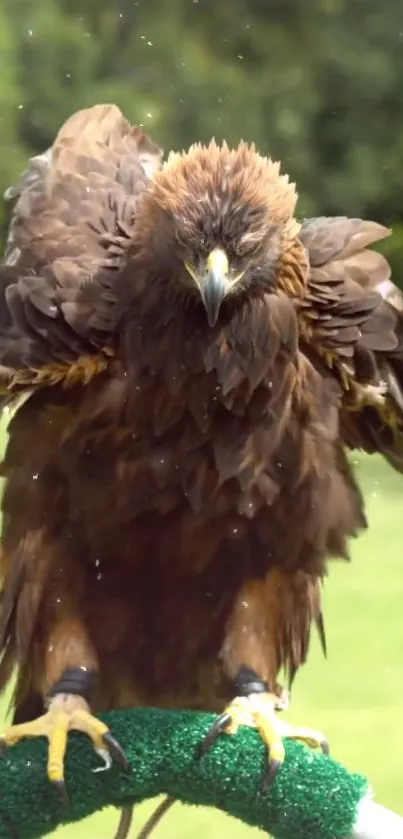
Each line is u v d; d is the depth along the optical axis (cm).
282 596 335
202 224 329
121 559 332
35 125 1009
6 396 333
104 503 331
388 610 581
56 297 332
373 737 466
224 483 331
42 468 332
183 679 337
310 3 1220
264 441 331
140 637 335
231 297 330
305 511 333
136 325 330
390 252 484
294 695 499
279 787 310
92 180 346
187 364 330
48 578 332
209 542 332
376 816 305
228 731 314
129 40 1123
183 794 313
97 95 1038
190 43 1134
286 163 1130
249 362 330
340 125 1166
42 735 317
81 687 331
